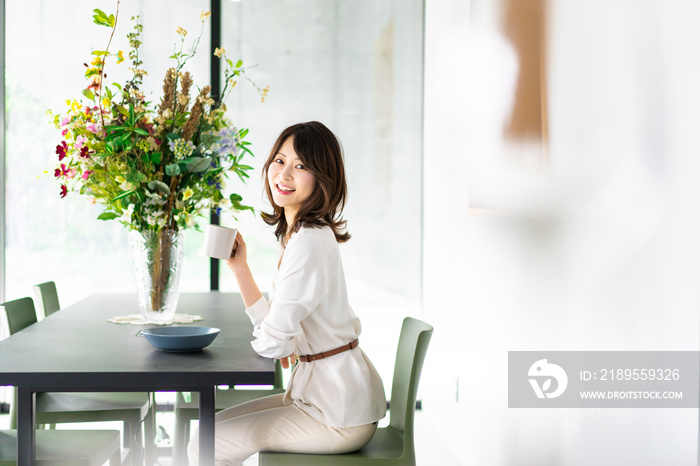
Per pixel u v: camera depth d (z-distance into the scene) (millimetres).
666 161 1398
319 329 1864
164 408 4281
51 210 4211
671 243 1380
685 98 1329
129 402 2473
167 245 2244
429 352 4168
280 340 1729
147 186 2209
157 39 4199
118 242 4258
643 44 1484
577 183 1842
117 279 4262
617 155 1605
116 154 2166
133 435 2438
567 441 1924
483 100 2803
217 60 4238
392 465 1845
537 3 2135
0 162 4141
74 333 2068
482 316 2891
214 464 1690
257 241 4277
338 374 1840
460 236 3318
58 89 4160
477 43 2914
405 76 4352
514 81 2369
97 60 2246
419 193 4371
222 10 4258
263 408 1991
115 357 1717
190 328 1934
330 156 1927
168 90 2250
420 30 4352
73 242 4238
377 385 1930
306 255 1811
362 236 4359
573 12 1862
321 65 4316
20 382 1538
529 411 2262
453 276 3482
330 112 4328
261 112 4289
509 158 2428
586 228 1790
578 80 1830
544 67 2084
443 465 3342
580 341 1829
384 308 4375
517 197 2348
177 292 2314
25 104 4156
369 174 4352
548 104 2053
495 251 2668
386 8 4332
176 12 4207
